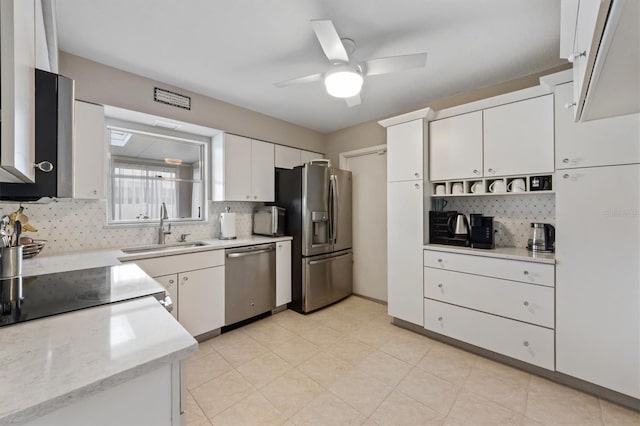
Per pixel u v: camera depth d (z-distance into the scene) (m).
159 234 2.69
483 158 2.40
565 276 1.87
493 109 2.35
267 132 3.51
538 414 1.63
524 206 2.53
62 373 0.60
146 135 2.74
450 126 2.61
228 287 2.68
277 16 1.71
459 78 2.52
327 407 1.70
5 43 0.55
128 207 2.63
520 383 1.92
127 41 1.97
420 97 2.94
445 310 2.49
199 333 2.46
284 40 1.96
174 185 2.95
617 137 1.69
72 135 1.06
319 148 4.19
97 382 0.58
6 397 0.52
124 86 2.38
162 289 1.21
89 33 1.88
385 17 1.72
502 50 2.09
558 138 1.90
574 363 1.84
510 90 2.56
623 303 1.67
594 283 1.77
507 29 1.84
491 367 2.12
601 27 0.66
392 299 2.87
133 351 0.70
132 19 1.73
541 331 1.97
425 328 2.62
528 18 1.73
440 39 1.95
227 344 2.47
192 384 1.91
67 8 1.63
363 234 3.80
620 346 1.68
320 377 1.99
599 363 1.75
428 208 2.75
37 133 0.99
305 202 3.20
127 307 1.00
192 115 2.80
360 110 3.34
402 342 2.53
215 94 2.88
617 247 1.69
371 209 3.71
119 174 2.58
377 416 1.62
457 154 2.56
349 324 2.91
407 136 2.77
